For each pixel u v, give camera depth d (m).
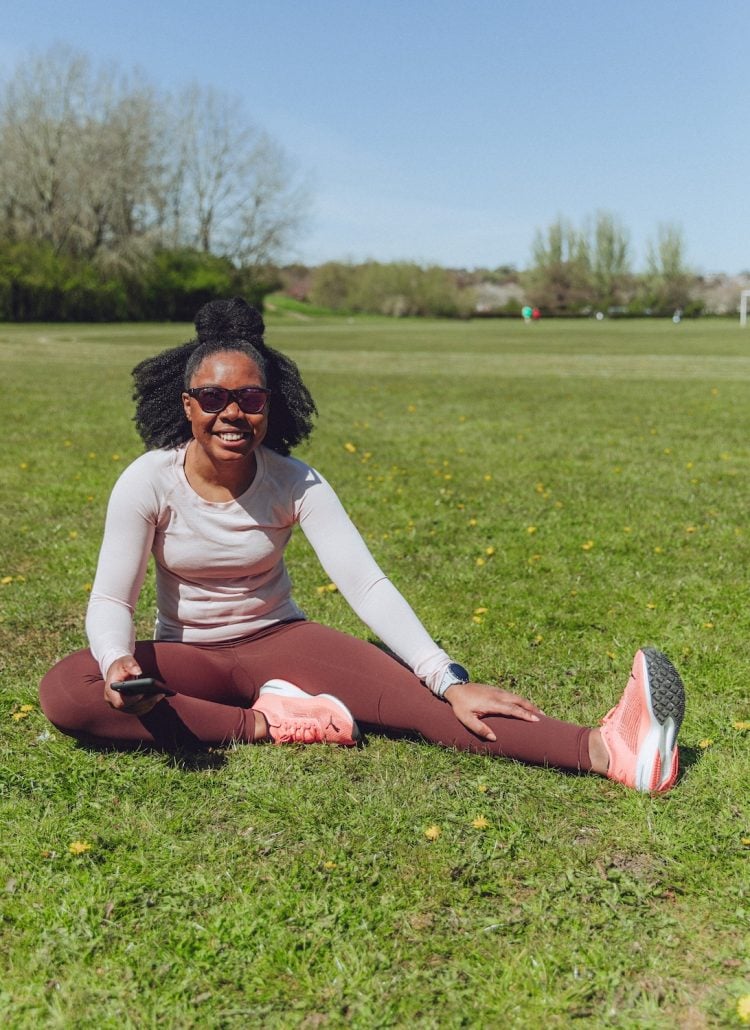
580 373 20.30
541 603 4.49
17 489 7.25
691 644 3.88
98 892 2.20
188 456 2.89
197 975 1.94
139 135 55.62
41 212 55.22
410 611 2.94
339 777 2.73
